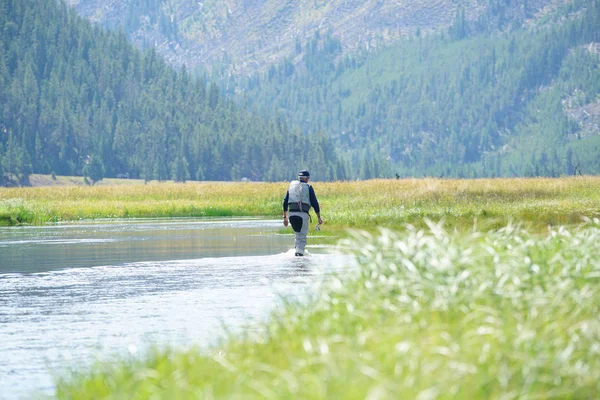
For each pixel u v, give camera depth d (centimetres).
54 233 10275
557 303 2734
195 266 5941
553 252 3653
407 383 1941
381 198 13775
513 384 2052
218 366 2409
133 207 16975
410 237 3394
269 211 17450
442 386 1962
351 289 3158
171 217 15950
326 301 3075
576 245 3694
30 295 4484
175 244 8200
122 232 10425
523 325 2475
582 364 2172
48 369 2752
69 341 3203
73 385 2409
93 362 2802
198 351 2684
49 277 5316
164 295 4434
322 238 8675
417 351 2181
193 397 2038
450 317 2719
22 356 2952
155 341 3141
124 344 3114
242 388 2095
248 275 5328
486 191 14862
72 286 4853
